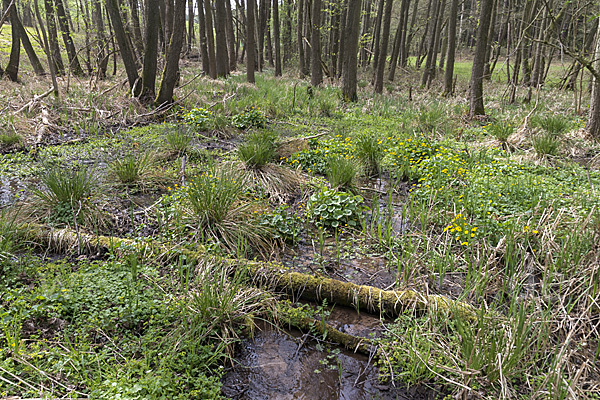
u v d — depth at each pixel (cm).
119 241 408
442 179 609
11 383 232
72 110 954
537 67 1748
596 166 716
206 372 284
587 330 318
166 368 266
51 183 463
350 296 362
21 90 1090
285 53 3312
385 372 294
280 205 534
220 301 322
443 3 2252
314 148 793
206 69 2166
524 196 535
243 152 643
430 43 2253
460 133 948
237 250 423
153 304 327
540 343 292
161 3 1681
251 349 314
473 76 1165
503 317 315
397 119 1108
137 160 632
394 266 432
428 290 371
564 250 376
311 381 287
